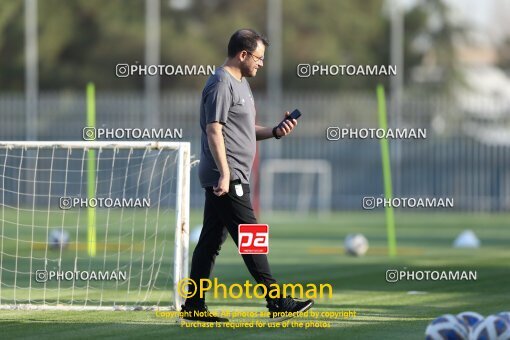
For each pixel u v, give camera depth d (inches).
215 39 6786.4
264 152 5280.5
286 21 6692.9
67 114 5078.7
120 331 1289.4
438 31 7052.2
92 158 2544.3
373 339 1230.9
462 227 4146.2
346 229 3966.5
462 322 1113.4
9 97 5492.1
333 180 5265.8
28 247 2807.6
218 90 1293.1
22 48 6569.9
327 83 6520.7
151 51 5088.6
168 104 5098.4
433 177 5196.9
